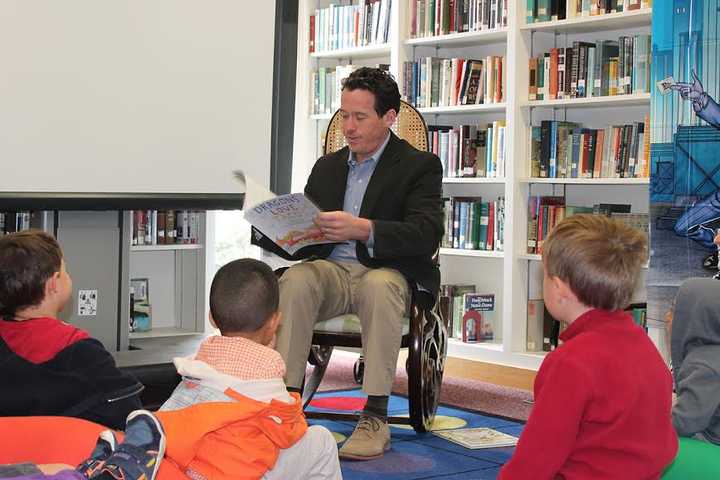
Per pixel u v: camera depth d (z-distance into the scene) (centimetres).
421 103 477
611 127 412
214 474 144
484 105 448
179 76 354
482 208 458
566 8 420
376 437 290
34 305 184
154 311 498
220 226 557
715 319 185
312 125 532
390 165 317
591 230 158
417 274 306
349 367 470
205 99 360
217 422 143
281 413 150
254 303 171
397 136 340
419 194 310
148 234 461
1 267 181
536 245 435
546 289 163
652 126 371
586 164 419
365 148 315
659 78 369
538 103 427
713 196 357
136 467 116
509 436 323
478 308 463
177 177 354
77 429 143
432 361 323
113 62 340
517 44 431
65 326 182
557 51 424
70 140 333
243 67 368
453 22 461
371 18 495
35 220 369
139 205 346
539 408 152
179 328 499
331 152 344
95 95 337
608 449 149
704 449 174
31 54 325
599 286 154
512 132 432
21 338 176
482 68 456
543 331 438
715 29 357
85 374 178
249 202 258
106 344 380
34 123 326
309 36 527
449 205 471
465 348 453
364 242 297
